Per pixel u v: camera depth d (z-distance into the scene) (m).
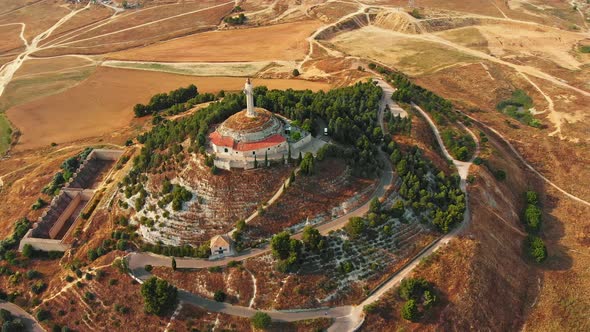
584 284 104.12
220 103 140.38
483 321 91.88
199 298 93.38
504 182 131.88
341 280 94.62
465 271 96.38
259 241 100.38
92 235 112.31
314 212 104.81
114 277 98.00
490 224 112.00
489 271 99.69
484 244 104.69
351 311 90.75
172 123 139.75
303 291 92.38
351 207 107.00
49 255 110.88
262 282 93.75
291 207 104.62
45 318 95.38
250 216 103.69
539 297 101.50
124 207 113.50
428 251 102.06
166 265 98.50
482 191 120.31
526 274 106.75
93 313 94.19
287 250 94.38
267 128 115.00
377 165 117.50
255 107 127.25
